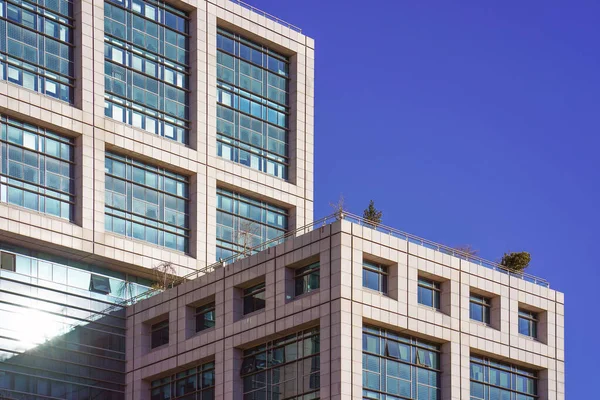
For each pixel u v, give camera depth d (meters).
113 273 107.88
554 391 99.94
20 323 100.81
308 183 124.00
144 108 113.12
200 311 99.94
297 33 127.00
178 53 117.38
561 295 102.69
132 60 113.38
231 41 122.00
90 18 110.06
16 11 106.44
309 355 89.75
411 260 93.25
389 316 90.56
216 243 115.19
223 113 119.31
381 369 89.62
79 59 108.75
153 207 111.56
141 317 104.56
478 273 97.50
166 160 112.69
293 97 125.56
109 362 104.12
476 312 97.19
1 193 101.69
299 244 92.38
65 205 105.38
